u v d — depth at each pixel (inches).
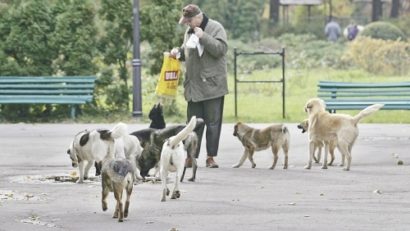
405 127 917.2
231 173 629.3
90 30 1003.3
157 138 581.3
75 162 587.5
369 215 465.7
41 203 508.7
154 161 585.0
